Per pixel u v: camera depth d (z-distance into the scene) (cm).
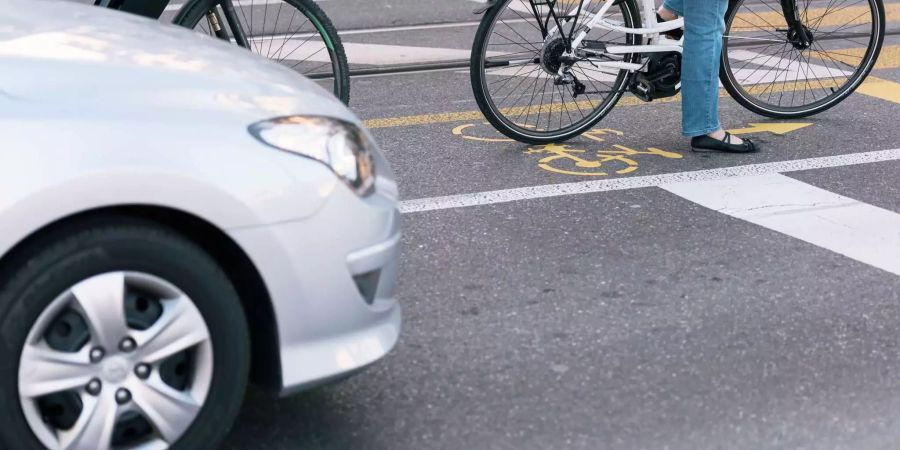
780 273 456
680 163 605
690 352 389
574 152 627
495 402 356
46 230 275
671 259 470
